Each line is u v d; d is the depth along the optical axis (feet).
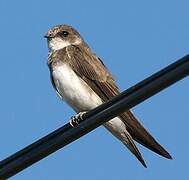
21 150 30.22
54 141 30.22
